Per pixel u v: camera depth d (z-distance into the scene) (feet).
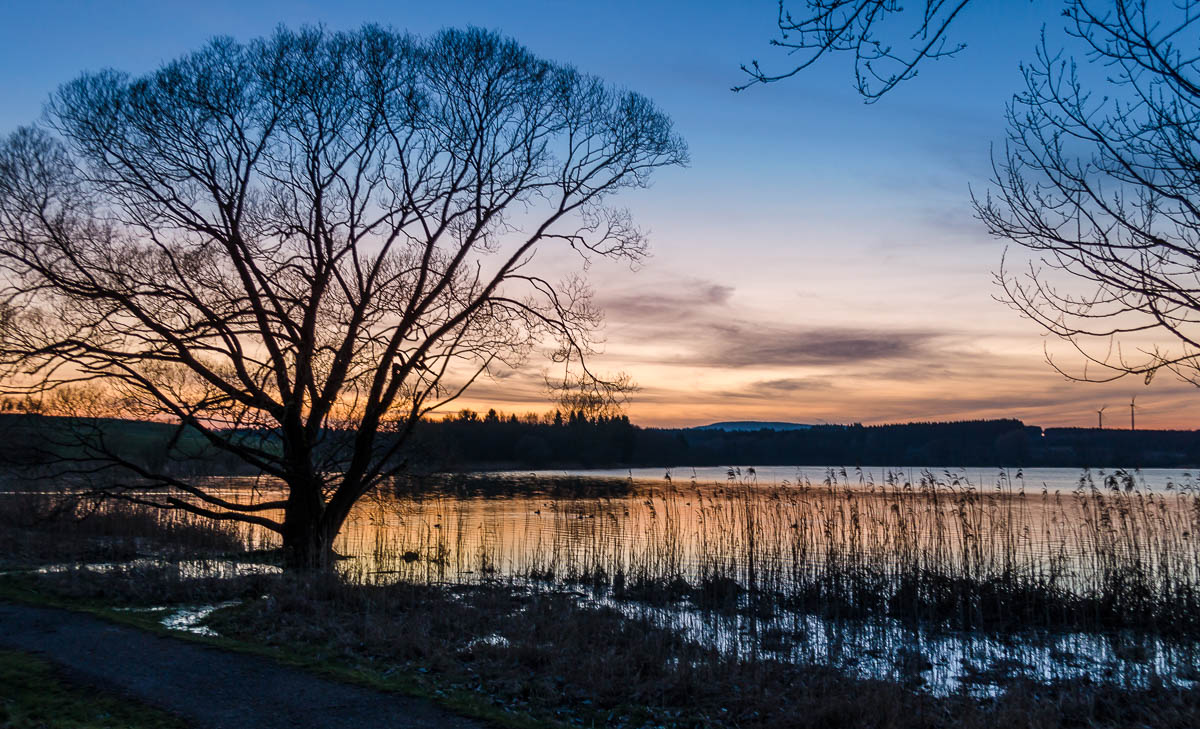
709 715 26.86
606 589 54.70
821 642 40.32
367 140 57.31
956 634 42.96
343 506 58.65
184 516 74.43
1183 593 44.04
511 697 27.99
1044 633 42.88
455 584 53.78
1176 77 16.29
